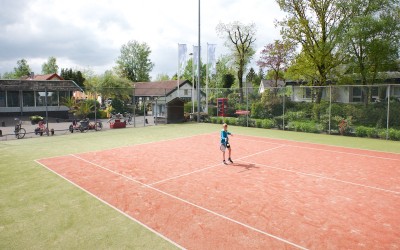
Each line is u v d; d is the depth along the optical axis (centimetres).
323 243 627
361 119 2502
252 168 1245
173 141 1958
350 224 718
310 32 2784
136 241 637
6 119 3475
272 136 2208
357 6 2569
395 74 3350
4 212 794
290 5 2809
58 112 4025
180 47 3381
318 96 2764
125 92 4800
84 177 1115
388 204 846
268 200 876
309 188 985
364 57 2733
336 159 1420
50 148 1720
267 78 6100
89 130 2594
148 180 1075
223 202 859
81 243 630
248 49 4359
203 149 1667
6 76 8950
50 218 756
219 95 3997
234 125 2958
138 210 804
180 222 729
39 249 607
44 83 3934
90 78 6281
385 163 1338
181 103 3219
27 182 1057
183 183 1039
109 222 731
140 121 3500
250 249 602
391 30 2531
